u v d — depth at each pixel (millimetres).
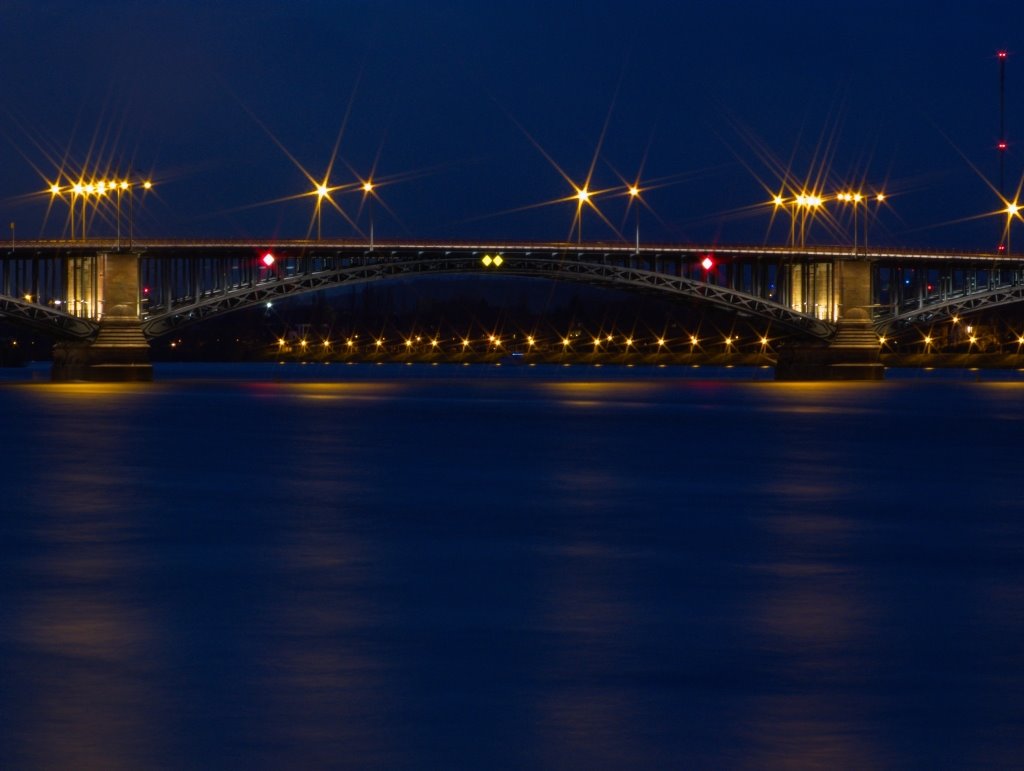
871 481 68438
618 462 79000
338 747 23141
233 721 24469
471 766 22312
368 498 58781
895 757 22719
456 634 31031
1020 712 25094
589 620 32594
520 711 25109
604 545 45000
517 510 54562
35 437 98500
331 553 42938
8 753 22812
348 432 105812
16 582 37469
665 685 26750
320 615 33125
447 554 42719
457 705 25438
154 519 51281
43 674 27438
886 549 44219
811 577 38812
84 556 42219
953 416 134625
